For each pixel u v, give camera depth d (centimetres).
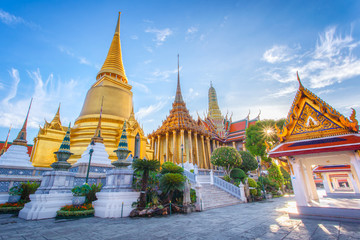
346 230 741
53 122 2659
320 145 979
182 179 1381
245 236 708
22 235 774
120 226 925
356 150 905
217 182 2356
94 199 1398
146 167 1319
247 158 3103
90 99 3105
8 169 1666
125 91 3369
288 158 1118
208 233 766
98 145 1988
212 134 5294
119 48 4081
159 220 1077
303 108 1139
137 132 2833
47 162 2439
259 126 3688
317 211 975
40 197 1195
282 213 1236
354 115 949
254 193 2283
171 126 4547
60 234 785
